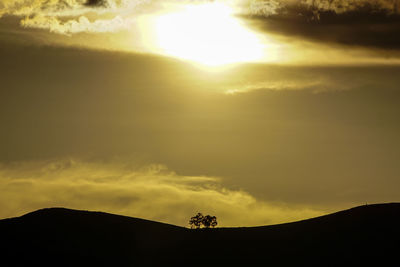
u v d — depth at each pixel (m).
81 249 102.19
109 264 98.31
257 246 103.56
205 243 105.56
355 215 111.88
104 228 110.19
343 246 100.88
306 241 104.06
